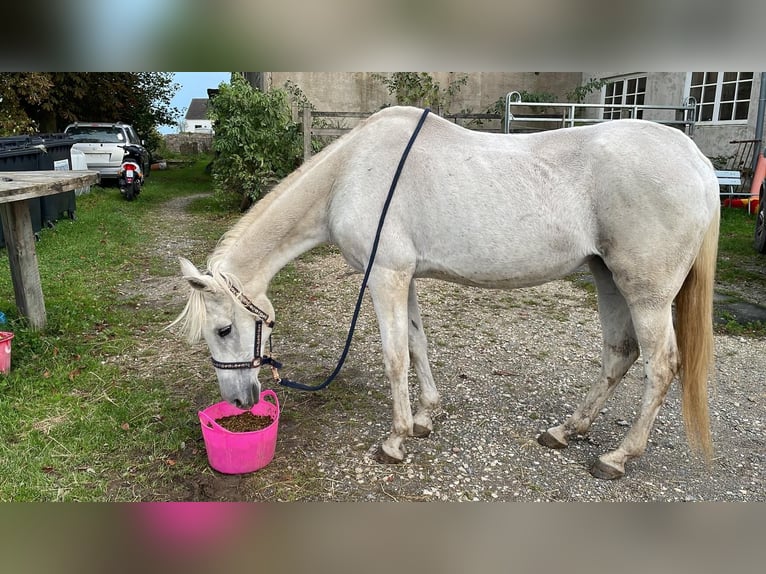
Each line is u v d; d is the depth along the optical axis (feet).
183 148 88.58
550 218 8.01
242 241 8.57
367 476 8.84
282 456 9.34
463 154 8.34
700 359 8.23
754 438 10.05
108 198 36.70
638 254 7.77
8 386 10.89
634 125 8.18
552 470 9.09
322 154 9.02
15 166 21.86
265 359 8.66
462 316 16.38
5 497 8.04
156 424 10.14
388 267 8.53
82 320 14.70
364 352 13.71
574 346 14.28
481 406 11.16
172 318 15.53
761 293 18.16
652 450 9.71
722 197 31.86
